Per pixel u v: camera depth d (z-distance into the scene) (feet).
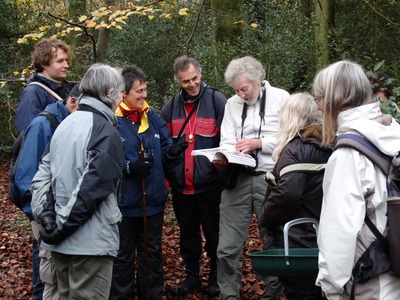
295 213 12.46
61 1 52.80
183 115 17.94
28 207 13.75
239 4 34.88
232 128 16.98
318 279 9.45
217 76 30.37
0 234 28.84
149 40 50.52
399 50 37.09
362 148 9.44
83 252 11.96
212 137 17.76
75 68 42.14
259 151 16.46
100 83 12.61
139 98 16.06
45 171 12.49
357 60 33.58
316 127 12.61
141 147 16.14
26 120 15.57
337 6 38.45
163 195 16.60
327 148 12.34
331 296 9.36
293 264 11.34
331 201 9.41
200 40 41.88
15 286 20.51
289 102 13.11
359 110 9.91
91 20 30.12
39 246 14.43
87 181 11.75
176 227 27.02
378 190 9.40
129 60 51.16
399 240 9.07
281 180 12.35
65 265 12.44
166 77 50.88
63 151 12.19
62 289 12.72
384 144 9.42
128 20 50.90
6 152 51.57
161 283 16.76
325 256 9.27
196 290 18.84
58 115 14.25
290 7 33.65
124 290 16.19
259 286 19.40
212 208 17.95
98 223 12.07
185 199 18.21
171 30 50.42
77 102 12.96
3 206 37.91
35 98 15.80
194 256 18.65
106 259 12.26
